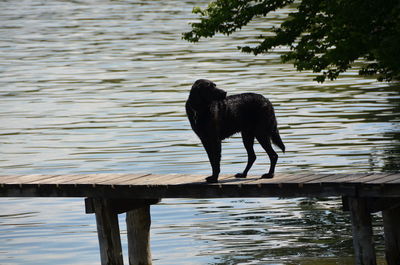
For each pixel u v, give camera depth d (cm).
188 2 8181
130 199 1566
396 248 1541
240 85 4156
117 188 1504
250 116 1516
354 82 4181
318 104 3647
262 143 1516
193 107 1462
